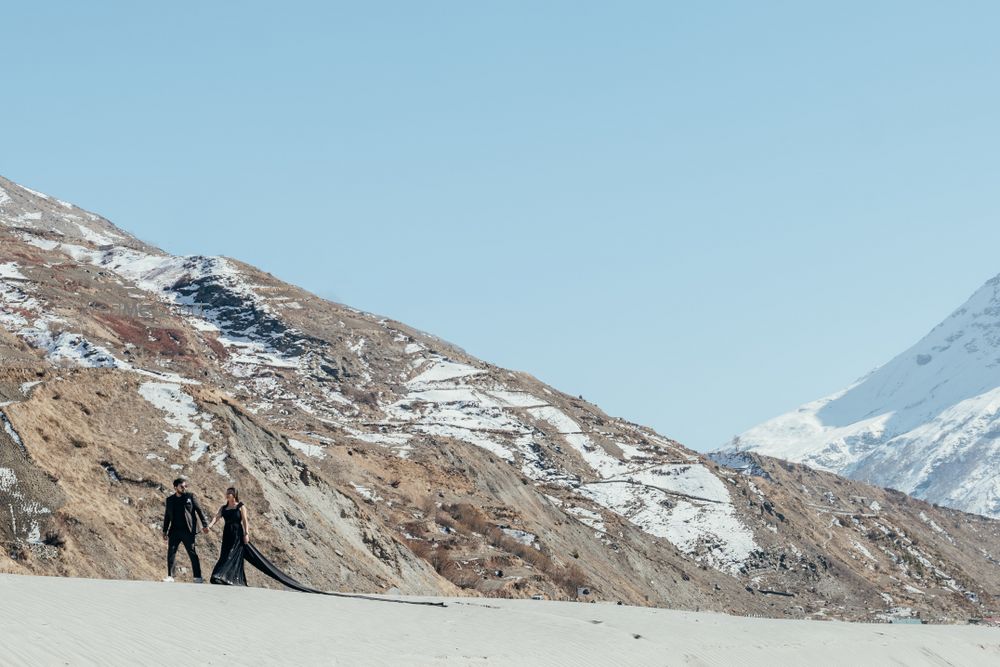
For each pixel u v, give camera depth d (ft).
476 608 115.03
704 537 378.53
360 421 392.47
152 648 70.95
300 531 177.99
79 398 177.06
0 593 77.97
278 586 157.69
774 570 372.17
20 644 65.26
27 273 410.93
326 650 78.59
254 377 411.34
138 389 191.11
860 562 429.79
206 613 83.82
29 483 139.44
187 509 100.89
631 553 320.29
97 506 146.61
